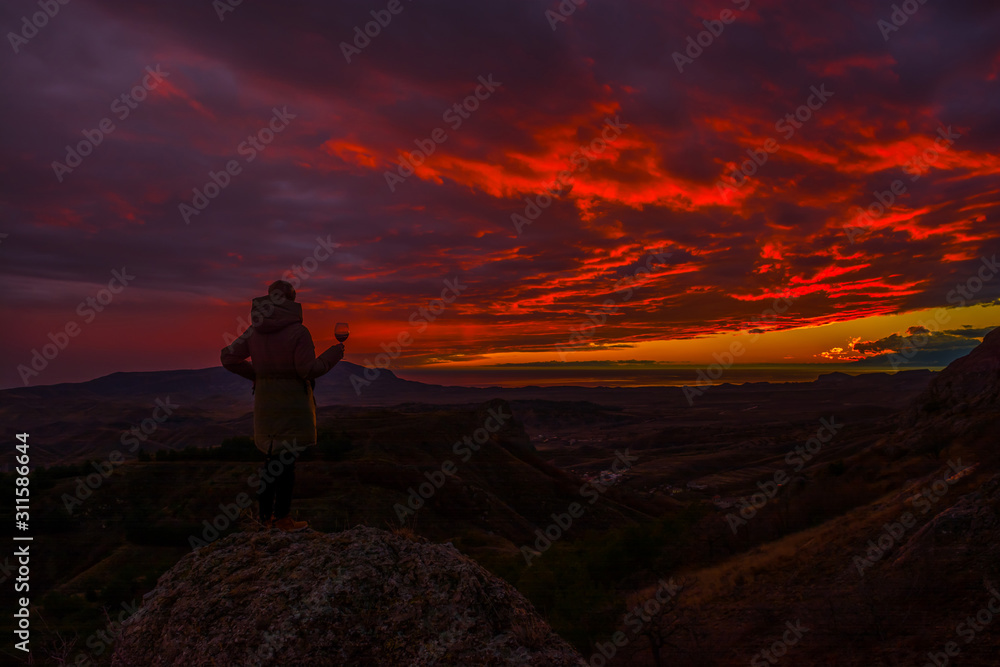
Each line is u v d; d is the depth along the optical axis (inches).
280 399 170.4
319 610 117.8
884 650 761.6
